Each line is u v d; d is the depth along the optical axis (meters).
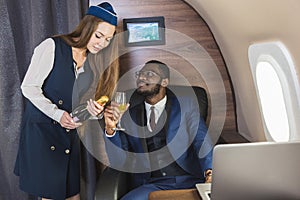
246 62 2.28
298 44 1.50
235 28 2.20
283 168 1.42
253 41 2.00
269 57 1.75
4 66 2.73
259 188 1.43
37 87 2.34
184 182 2.36
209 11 2.55
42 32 2.64
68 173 2.51
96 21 2.28
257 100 2.26
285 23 1.52
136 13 2.87
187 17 2.89
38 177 2.41
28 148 2.41
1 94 2.75
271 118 1.91
